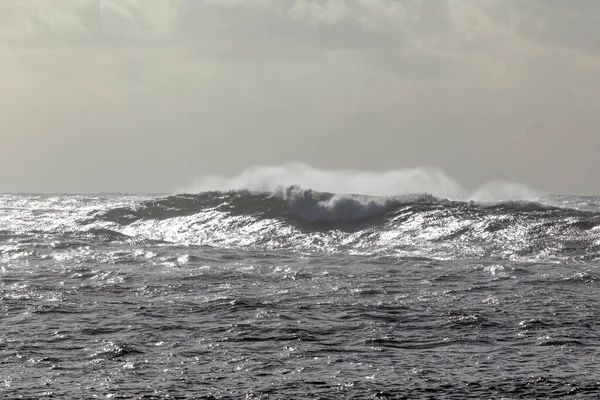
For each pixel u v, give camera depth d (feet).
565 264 388.98
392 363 212.43
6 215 616.80
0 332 243.40
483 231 469.16
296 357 217.97
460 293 311.27
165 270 367.25
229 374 201.67
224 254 426.10
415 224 498.69
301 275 353.92
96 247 441.68
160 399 182.60
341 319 263.90
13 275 351.87
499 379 197.67
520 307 283.79
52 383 193.67
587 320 262.26
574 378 198.18
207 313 271.90
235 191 585.63
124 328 249.34
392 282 336.70
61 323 256.11
